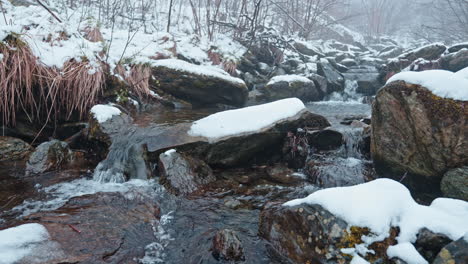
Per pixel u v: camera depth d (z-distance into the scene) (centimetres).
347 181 407
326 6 1966
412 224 219
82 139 507
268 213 288
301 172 470
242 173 454
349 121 619
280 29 1788
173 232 297
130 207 332
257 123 481
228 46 1176
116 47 757
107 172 426
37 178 407
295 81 1041
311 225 238
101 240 262
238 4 1542
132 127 505
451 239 203
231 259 250
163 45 869
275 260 251
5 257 210
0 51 469
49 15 665
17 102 487
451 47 1216
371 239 214
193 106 771
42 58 518
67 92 538
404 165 366
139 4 1293
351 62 1577
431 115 322
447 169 321
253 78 1102
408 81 347
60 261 223
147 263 246
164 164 407
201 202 362
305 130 505
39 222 281
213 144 448
